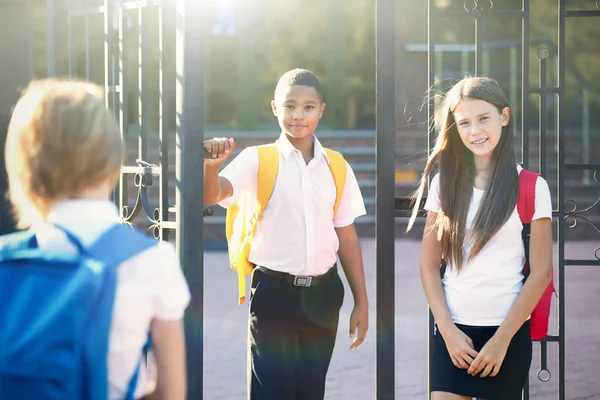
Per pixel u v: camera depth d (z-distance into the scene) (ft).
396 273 36.42
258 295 12.71
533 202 11.07
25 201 6.07
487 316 11.06
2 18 14.70
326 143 57.57
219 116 62.34
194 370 11.19
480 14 13.10
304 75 13.05
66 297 5.55
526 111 13.61
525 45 13.43
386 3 11.66
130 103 43.62
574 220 13.91
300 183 12.85
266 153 12.88
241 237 13.03
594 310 28.50
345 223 13.43
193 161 11.18
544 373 20.62
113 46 13.66
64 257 5.70
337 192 13.16
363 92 63.05
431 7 12.97
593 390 18.97
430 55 12.92
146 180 12.93
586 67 59.21
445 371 11.28
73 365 5.48
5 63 14.71
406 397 18.54
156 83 55.57
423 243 11.74
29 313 5.55
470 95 11.12
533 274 11.02
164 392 6.15
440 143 11.55
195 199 11.21
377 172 11.79
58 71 14.94
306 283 12.69
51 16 14.84
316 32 62.03
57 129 5.90
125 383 5.89
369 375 20.53
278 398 12.55
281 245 12.71
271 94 62.28
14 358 5.45
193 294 11.19
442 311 11.21
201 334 11.21
